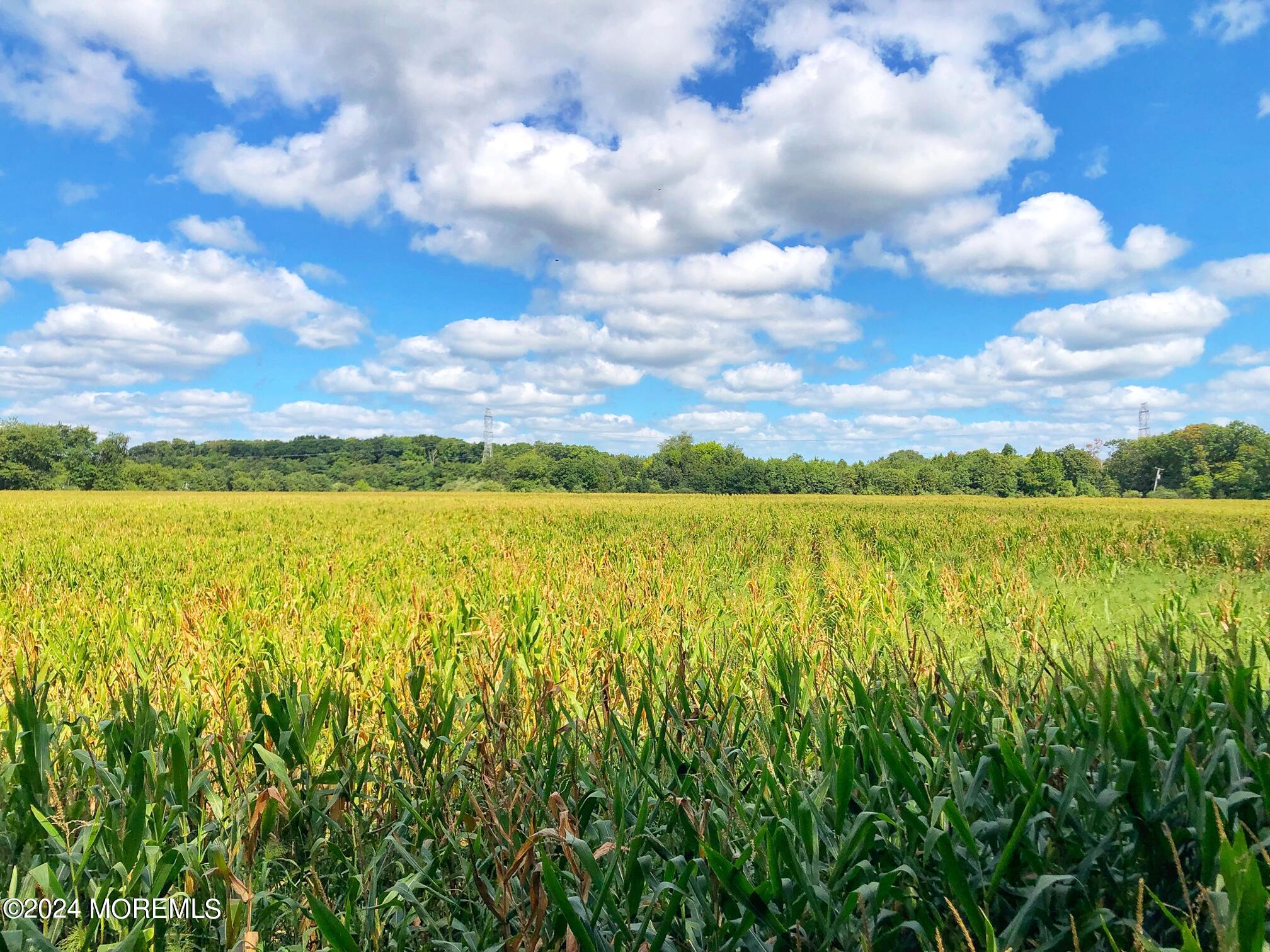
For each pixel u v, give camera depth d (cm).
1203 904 172
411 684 326
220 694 401
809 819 200
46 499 4350
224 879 209
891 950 183
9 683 417
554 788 259
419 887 218
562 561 1169
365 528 1977
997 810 212
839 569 1023
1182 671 268
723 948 182
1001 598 802
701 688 343
